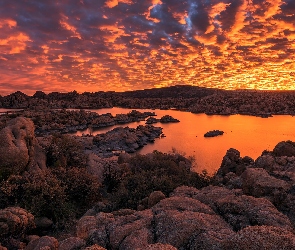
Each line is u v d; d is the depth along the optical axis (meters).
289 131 168.25
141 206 25.39
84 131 189.38
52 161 48.72
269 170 30.84
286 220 17.06
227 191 22.78
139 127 167.12
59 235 27.83
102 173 49.41
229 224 17.67
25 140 45.56
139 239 16.03
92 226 18.95
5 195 31.38
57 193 31.39
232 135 153.62
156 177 35.12
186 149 115.88
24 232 25.06
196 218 17.05
